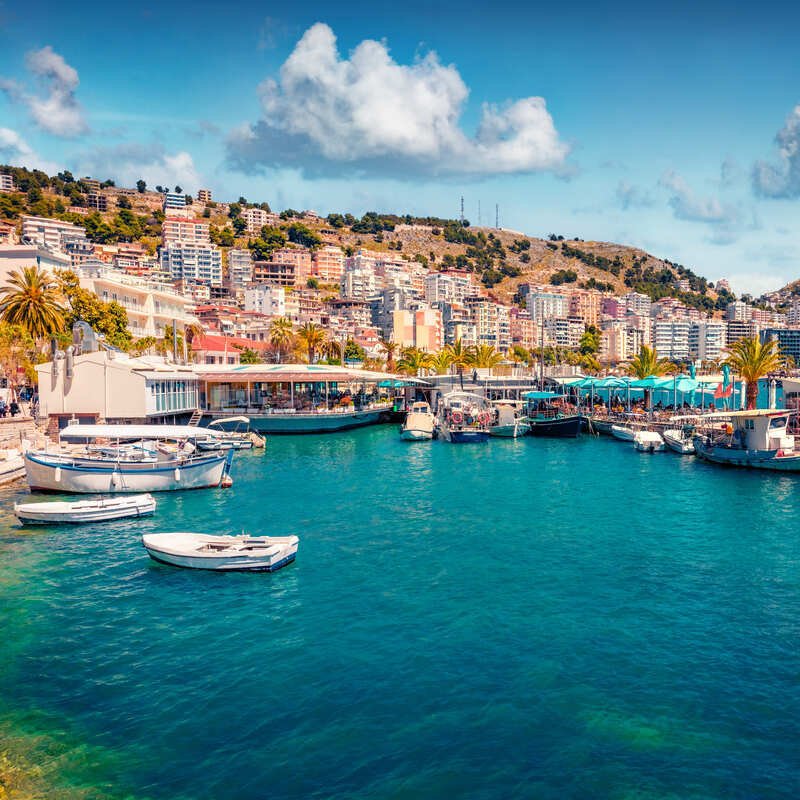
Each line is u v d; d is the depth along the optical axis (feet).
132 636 73.56
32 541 111.14
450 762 51.11
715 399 302.66
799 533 117.19
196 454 167.12
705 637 73.10
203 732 54.90
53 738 54.24
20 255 334.44
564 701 59.77
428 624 76.38
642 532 117.70
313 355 462.60
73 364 219.61
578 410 298.56
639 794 47.80
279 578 92.53
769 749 53.01
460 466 196.24
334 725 55.83
